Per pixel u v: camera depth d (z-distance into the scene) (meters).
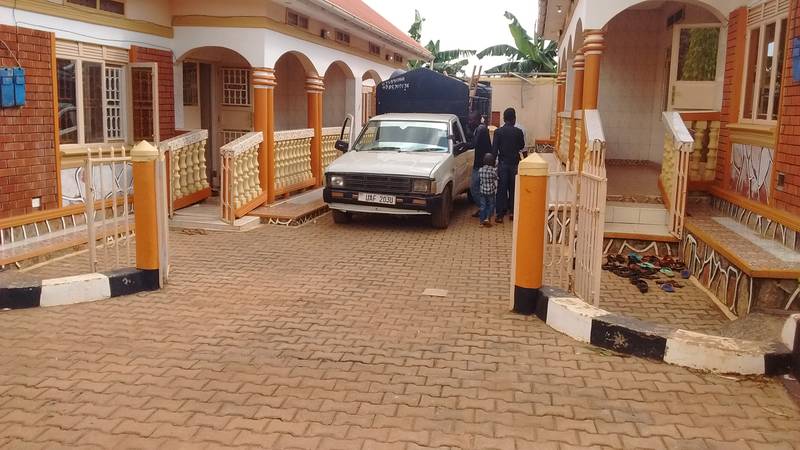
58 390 4.39
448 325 5.80
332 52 14.11
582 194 6.46
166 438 3.77
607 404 4.25
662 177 9.48
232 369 4.76
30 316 5.86
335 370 4.77
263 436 3.80
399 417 4.06
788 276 6.05
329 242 9.52
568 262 6.55
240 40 10.91
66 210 8.77
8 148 7.86
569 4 13.66
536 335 5.54
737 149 8.83
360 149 11.71
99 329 5.57
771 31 8.06
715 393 4.42
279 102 15.73
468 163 12.93
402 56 20.28
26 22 8.02
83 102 9.24
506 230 10.79
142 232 6.65
